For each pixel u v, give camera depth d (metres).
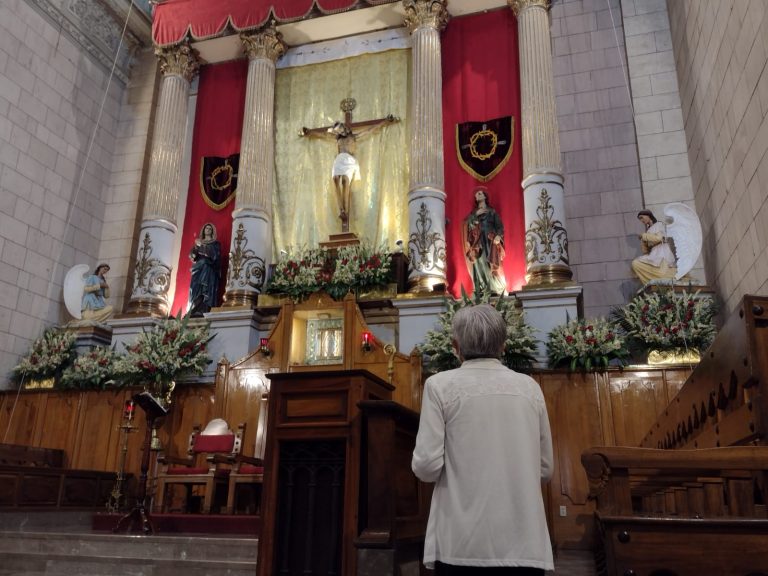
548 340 8.88
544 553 2.24
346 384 3.89
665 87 10.34
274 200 11.84
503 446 2.37
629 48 10.71
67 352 10.48
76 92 12.15
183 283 11.76
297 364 9.53
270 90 11.95
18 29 10.95
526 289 9.14
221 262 11.55
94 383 9.88
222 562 5.44
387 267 10.02
